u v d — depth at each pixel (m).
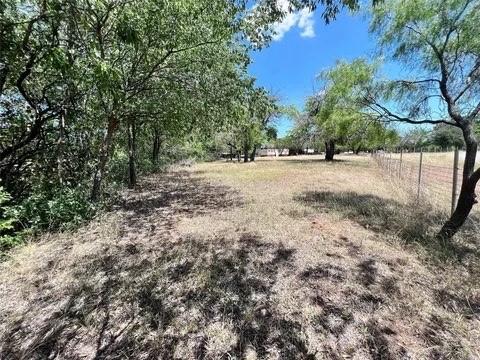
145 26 4.72
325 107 7.29
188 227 4.86
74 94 5.43
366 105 5.45
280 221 5.04
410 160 9.57
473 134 3.83
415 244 3.80
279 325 2.22
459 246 3.73
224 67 6.30
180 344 2.04
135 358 1.93
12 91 5.17
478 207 5.70
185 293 2.71
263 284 2.86
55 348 2.02
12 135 5.38
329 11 2.91
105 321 2.30
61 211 4.61
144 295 2.68
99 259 3.48
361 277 2.96
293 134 25.27
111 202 6.68
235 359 1.90
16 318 2.33
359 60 5.51
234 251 3.72
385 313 2.35
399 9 4.46
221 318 2.33
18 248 3.63
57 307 2.49
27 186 5.44
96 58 3.76
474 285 2.77
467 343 2.00
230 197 7.50
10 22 3.66
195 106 6.68
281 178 11.21
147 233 4.56
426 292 2.66
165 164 17.23
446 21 4.09
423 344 2.00
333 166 17.19
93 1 3.76
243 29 5.05
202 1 4.67
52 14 3.51
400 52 4.71
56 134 5.94
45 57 3.81
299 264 3.30
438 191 7.12
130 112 6.48
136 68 5.78
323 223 4.89
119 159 10.74
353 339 2.06
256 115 7.43
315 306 2.46
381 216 5.19
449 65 4.30
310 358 1.90
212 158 28.34
